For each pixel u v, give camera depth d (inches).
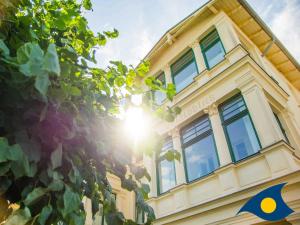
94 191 71.1
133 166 73.3
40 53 40.8
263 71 267.9
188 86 315.3
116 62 83.0
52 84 54.2
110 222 63.6
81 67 72.9
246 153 227.1
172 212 258.1
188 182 262.5
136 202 69.8
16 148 47.1
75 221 51.9
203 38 337.7
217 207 214.1
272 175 196.4
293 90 397.1
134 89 84.0
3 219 51.9
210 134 265.1
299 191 175.6
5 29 60.1
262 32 339.3
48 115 56.4
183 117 299.7
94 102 79.4
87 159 71.4
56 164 51.9
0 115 53.3
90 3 97.6
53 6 86.9
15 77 48.0
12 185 56.0
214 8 326.6
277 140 204.1
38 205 53.5
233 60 273.1
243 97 246.2
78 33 86.0
